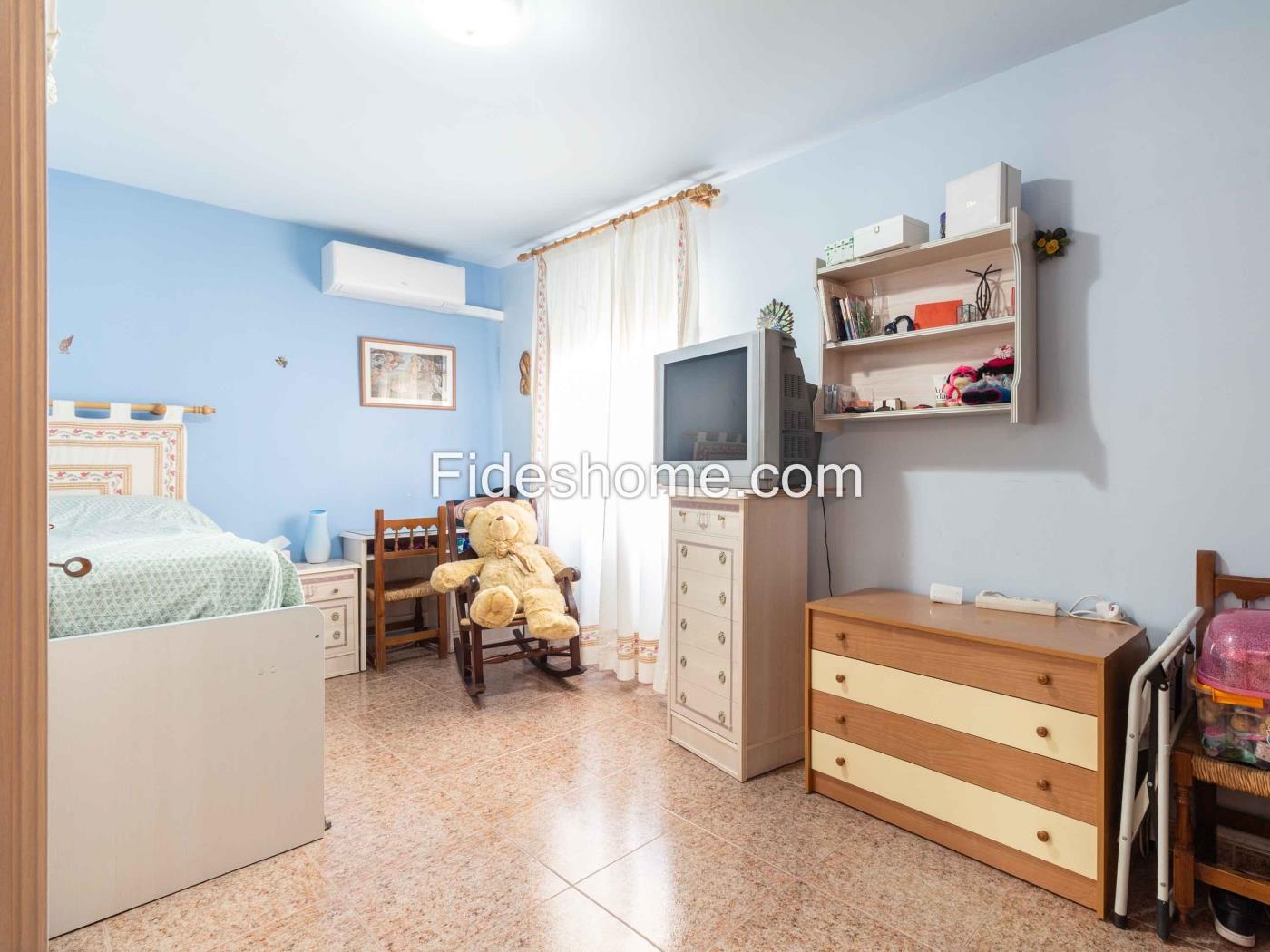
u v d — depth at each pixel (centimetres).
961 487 255
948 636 207
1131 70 213
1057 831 185
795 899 185
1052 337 230
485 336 492
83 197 331
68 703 174
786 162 309
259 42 220
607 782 253
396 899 185
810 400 284
